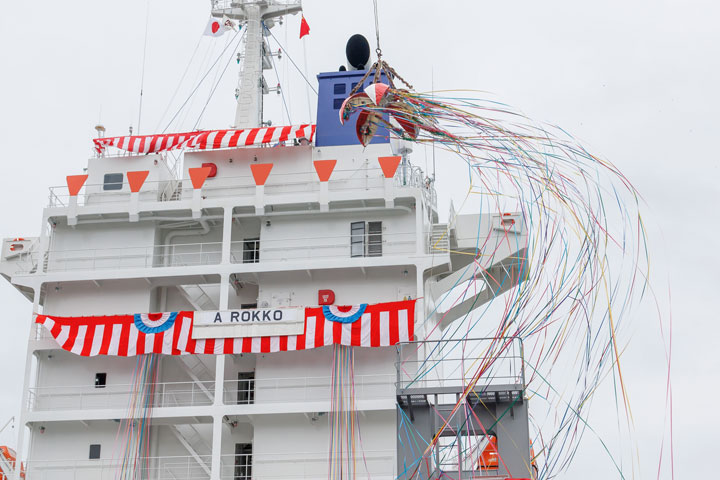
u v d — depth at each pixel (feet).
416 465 118.32
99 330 169.37
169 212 178.40
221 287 171.53
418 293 167.02
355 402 163.32
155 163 184.14
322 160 176.76
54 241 179.73
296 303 171.94
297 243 175.11
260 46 201.98
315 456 163.73
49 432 169.78
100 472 166.91
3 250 184.44
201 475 169.58
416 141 111.24
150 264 177.27
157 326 169.27
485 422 118.62
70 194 178.60
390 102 109.29
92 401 170.71
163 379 174.09
